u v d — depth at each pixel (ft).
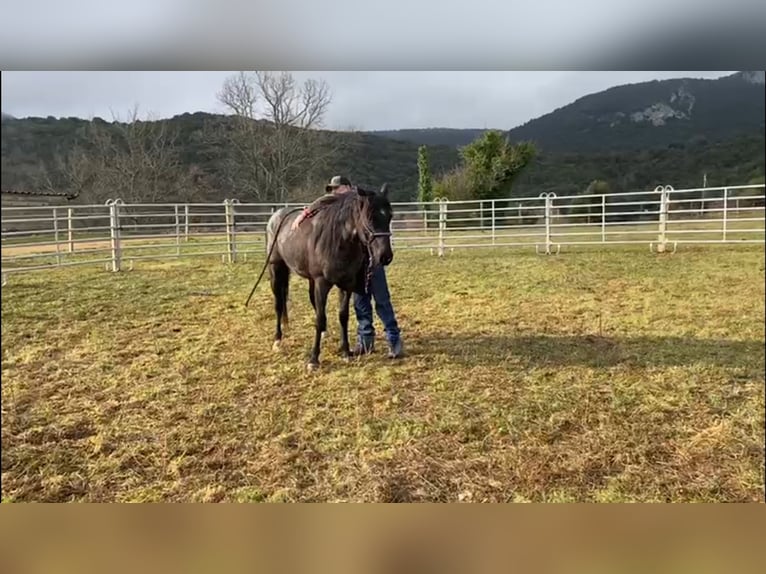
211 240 40.14
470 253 33.91
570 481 7.72
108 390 11.30
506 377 11.89
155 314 18.13
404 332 15.78
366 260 12.16
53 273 26.20
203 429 9.45
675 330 15.76
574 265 27.96
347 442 8.99
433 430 9.37
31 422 9.73
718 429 9.25
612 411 10.09
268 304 19.72
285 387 11.44
